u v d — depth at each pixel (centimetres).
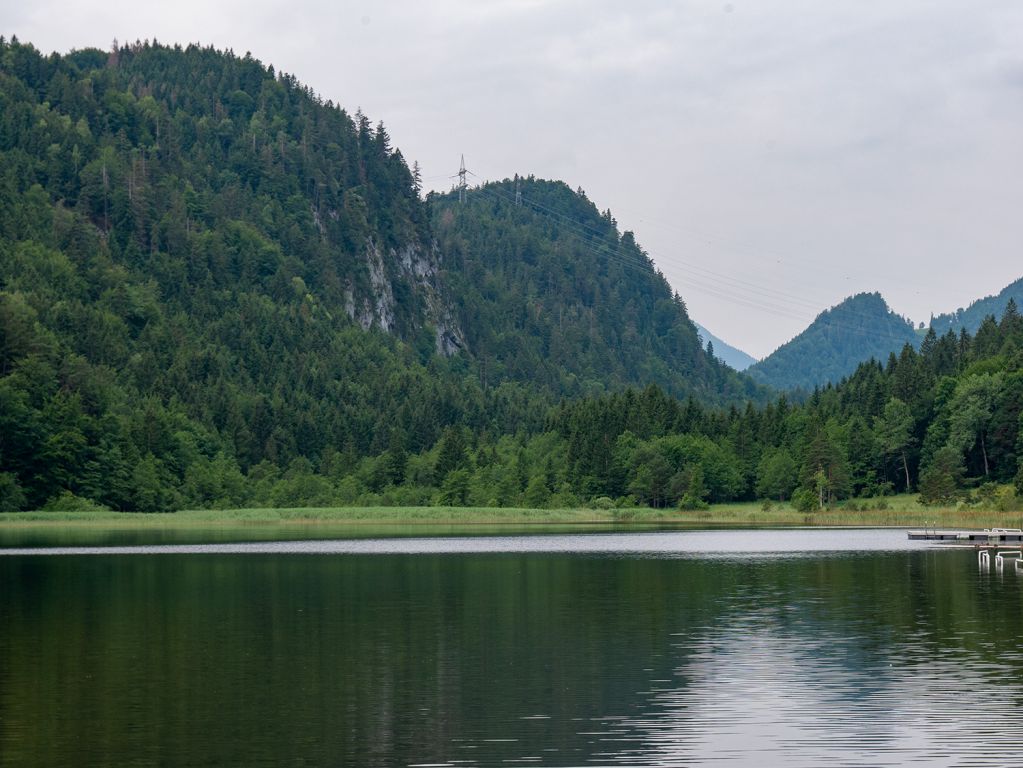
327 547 13288
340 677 4825
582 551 12344
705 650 5428
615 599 7438
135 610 6906
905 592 7762
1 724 4041
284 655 5319
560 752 3712
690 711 4222
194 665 5094
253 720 4100
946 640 5678
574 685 4659
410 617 6594
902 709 4228
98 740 3838
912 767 3538
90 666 5059
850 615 6594
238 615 6681
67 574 9375
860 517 19312
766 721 4075
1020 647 5469
